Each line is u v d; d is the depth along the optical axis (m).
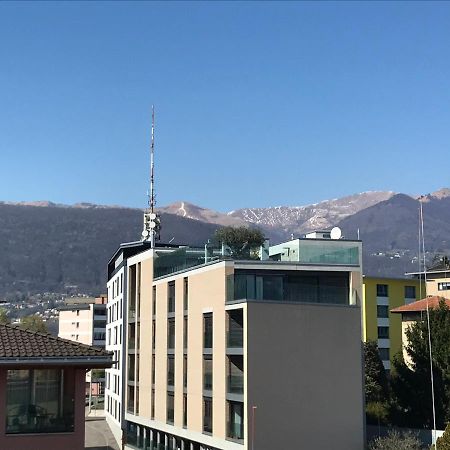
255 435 45.91
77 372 25.86
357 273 52.09
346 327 49.16
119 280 79.00
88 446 72.38
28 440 25.08
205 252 57.28
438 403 53.50
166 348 61.34
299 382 47.34
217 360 50.81
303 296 48.97
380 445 46.94
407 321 75.81
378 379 71.81
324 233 68.56
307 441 46.94
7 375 25.20
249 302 46.91
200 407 53.38
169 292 61.84
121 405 73.38
